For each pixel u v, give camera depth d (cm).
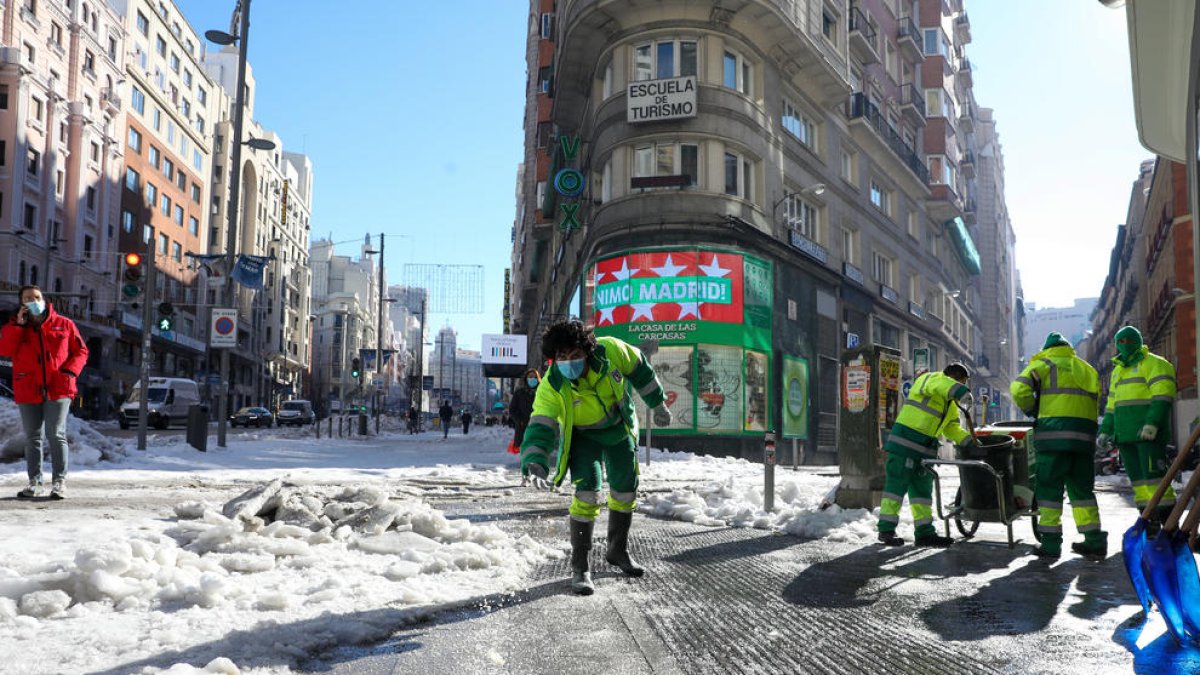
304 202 11188
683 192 2247
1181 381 3362
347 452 1988
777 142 2572
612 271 2277
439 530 563
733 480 1031
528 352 6312
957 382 654
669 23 2316
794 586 461
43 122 5059
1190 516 352
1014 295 10706
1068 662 313
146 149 6309
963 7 5350
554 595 423
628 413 455
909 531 711
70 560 418
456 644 326
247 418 4931
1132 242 6259
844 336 3019
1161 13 584
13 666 272
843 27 3003
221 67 8675
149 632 315
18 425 1140
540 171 4297
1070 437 585
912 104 3906
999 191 8512
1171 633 355
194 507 643
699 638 344
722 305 2222
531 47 5981
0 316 4572
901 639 347
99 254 5600
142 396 1467
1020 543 664
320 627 330
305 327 10800
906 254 3853
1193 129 596
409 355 13688
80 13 5381
